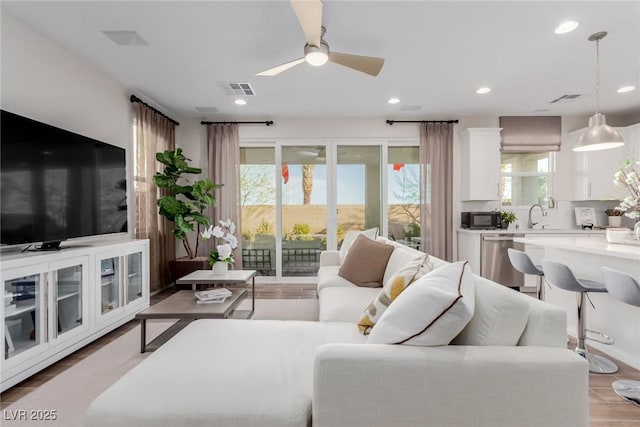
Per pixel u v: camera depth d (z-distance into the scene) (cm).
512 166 515
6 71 238
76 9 232
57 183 256
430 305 112
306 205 518
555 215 508
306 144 515
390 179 517
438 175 497
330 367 105
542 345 112
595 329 263
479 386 104
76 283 251
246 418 105
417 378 105
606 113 487
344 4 227
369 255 294
